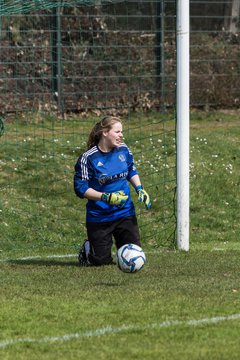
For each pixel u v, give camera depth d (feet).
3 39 162.09
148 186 126.62
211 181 132.05
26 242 107.14
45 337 59.11
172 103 173.06
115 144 85.76
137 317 63.82
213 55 184.55
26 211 116.78
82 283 77.46
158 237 109.19
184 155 98.58
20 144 137.28
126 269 77.36
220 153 144.36
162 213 119.03
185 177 98.73
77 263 90.53
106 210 86.89
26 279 79.92
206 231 116.37
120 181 87.04
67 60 169.78
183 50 97.35
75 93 163.53
